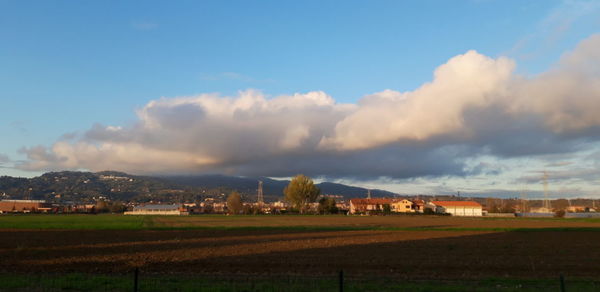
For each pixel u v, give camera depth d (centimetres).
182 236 5684
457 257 3503
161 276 2467
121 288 1930
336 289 1967
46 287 1941
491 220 12188
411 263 3139
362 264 3072
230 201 19500
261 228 7362
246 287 1992
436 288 2003
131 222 9306
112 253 3741
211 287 1973
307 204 18400
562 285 1681
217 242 4812
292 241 4938
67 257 3469
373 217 14188
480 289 1977
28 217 12606
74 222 9138
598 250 4100
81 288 1952
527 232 6812
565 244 4725
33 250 3978
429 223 9888
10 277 2220
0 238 5216
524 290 1992
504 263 3159
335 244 4588
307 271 2745
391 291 1941
